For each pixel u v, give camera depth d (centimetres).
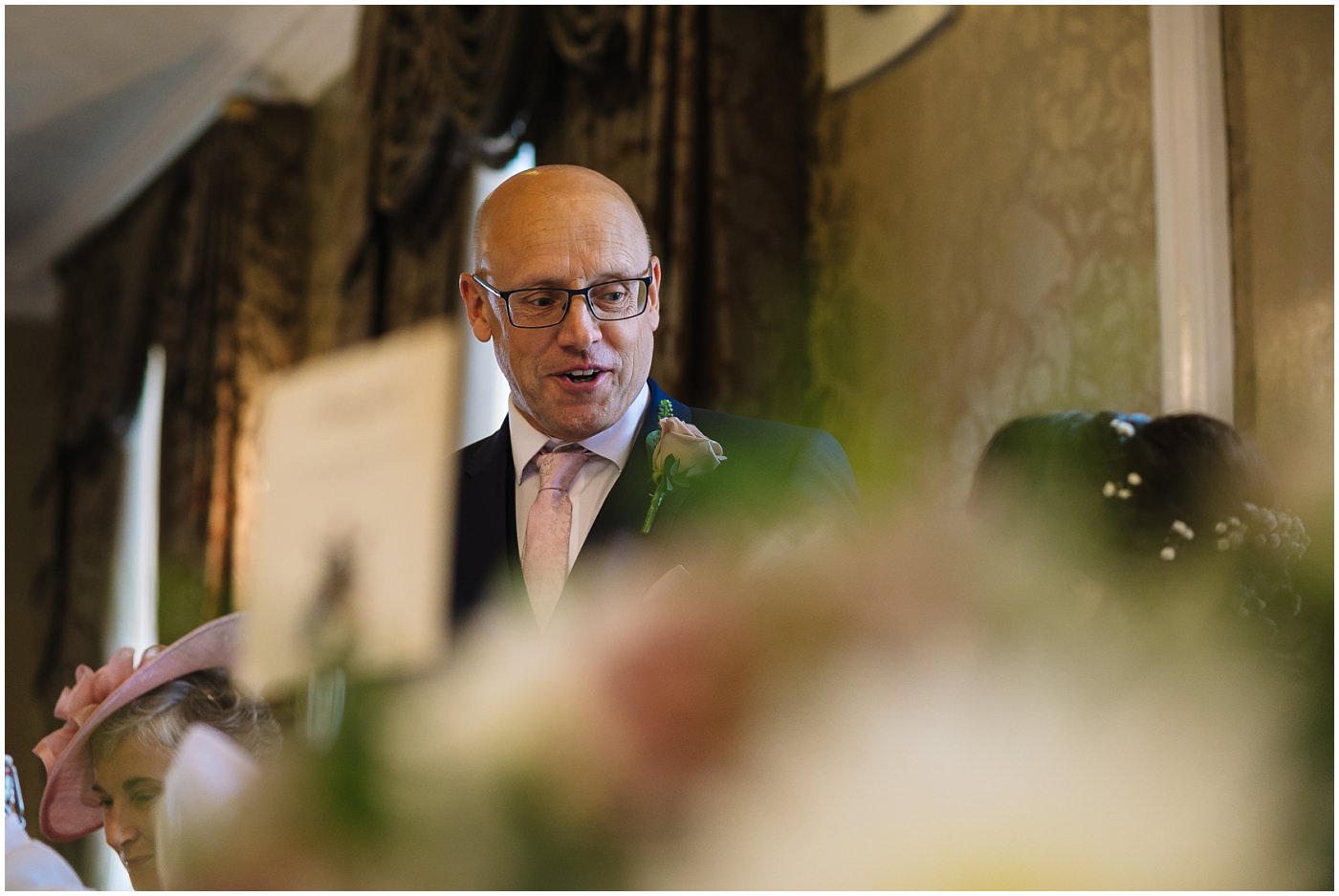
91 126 672
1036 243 286
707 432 133
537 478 114
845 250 340
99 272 722
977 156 304
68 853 606
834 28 350
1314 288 224
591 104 388
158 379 727
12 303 838
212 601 528
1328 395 220
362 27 492
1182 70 248
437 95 438
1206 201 242
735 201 338
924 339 314
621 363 136
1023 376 285
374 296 486
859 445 326
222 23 568
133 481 731
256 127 591
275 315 576
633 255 139
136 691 111
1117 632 28
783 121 351
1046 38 288
